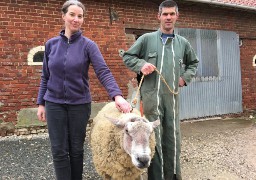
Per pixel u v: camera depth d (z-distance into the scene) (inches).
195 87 439.5
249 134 348.8
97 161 152.5
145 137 128.3
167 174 175.8
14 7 305.0
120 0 367.2
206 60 448.1
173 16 170.6
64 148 144.0
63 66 139.9
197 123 419.2
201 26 440.8
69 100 141.8
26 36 311.9
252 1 482.6
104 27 356.5
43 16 320.5
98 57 144.6
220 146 292.0
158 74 170.4
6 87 303.6
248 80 499.5
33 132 315.6
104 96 355.9
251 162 244.4
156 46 172.9
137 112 162.4
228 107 474.3
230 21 472.4
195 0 387.9
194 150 277.0
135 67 170.6
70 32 143.3
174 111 172.9
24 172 213.6
